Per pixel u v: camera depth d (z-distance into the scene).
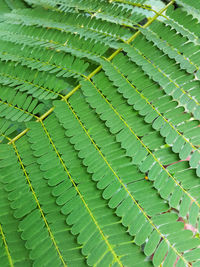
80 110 0.14
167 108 0.13
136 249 0.11
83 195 0.12
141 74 0.14
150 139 0.13
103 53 0.16
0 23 0.19
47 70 0.15
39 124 0.14
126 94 0.14
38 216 0.12
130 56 0.15
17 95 0.15
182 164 0.12
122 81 0.14
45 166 0.13
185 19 0.16
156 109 0.13
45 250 0.11
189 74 0.14
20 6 0.22
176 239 0.11
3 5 0.22
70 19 0.18
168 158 0.12
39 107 0.15
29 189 0.12
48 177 0.12
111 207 0.11
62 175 0.12
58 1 0.19
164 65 0.14
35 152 0.13
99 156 0.13
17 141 0.14
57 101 0.15
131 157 0.12
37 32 0.17
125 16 0.17
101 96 0.14
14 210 0.12
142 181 0.12
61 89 0.15
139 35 0.16
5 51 0.17
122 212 0.11
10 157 0.13
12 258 0.11
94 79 0.15
